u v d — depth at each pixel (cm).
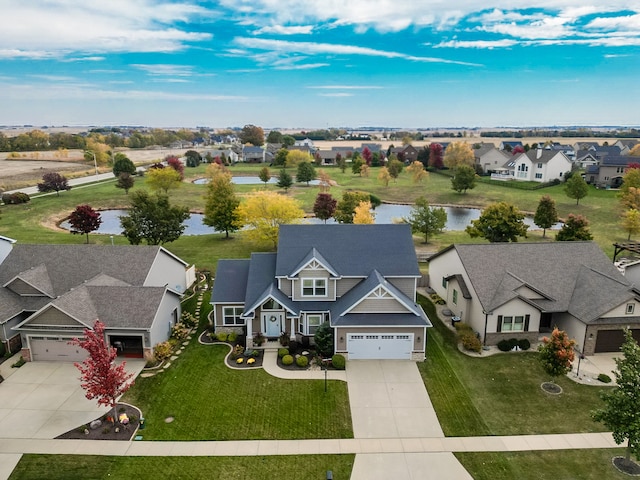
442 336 3256
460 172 9294
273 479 1912
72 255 3475
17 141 19800
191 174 13025
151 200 4897
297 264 3177
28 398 2467
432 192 9744
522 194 9244
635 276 3591
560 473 1956
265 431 2220
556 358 2500
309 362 2873
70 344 2673
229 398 2489
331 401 2467
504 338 3097
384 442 2150
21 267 3391
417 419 2323
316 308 3089
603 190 9150
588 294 3106
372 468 1980
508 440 2169
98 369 2130
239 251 5253
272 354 2970
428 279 4234
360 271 3167
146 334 2839
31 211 7394
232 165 15712
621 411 1856
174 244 5619
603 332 2961
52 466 1972
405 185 10694
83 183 10725
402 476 1936
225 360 2897
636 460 2028
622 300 2889
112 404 2227
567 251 3475
